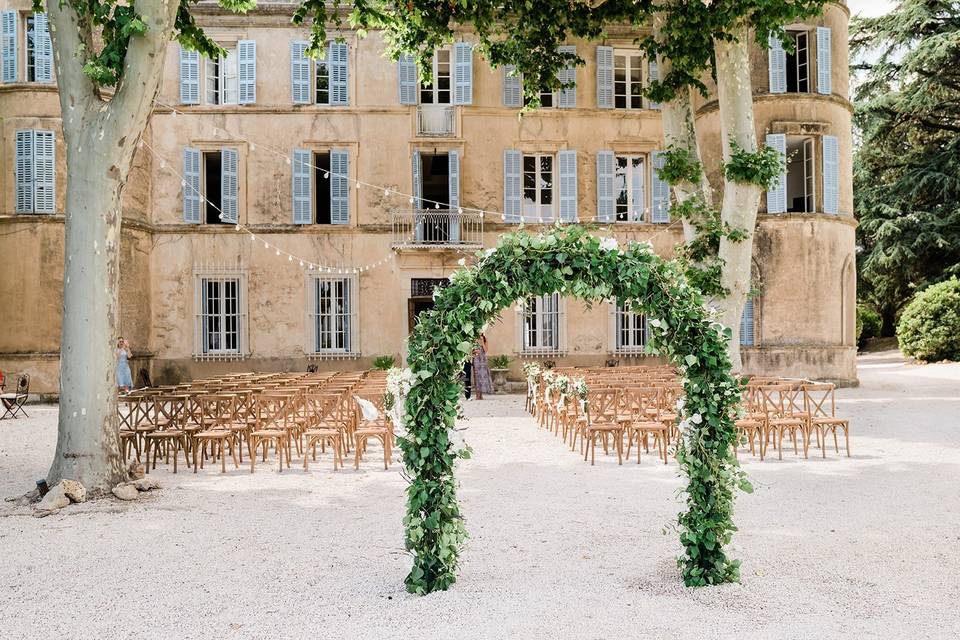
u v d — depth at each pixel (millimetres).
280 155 21312
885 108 32938
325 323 21406
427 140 21469
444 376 5207
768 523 6684
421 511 5129
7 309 18406
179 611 4738
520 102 21875
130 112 8234
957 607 4637
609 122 22078
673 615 4535
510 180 21750
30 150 18438
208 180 23219
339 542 6270
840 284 21031
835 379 20672
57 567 5676
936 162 32250
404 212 21453
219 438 9609
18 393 15758
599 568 5465
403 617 4570
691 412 5301
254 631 4402
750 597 4832
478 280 5223
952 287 29203
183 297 20922
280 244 21234
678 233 21938
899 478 8688
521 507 7438
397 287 21375
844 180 21484
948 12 31781
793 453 10570
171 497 8109
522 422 14484
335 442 9695
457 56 21609
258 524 6910
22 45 18797
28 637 4371
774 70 20844
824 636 4211
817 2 11289
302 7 12352
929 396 18125
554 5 12852
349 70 21500
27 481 9141
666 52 12602
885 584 5066
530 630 4336
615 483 8641
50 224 18469
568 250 5211
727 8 11094
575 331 21750
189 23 10695
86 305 8195
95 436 8203
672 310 5199
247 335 21062
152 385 20672
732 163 11703
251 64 21141
